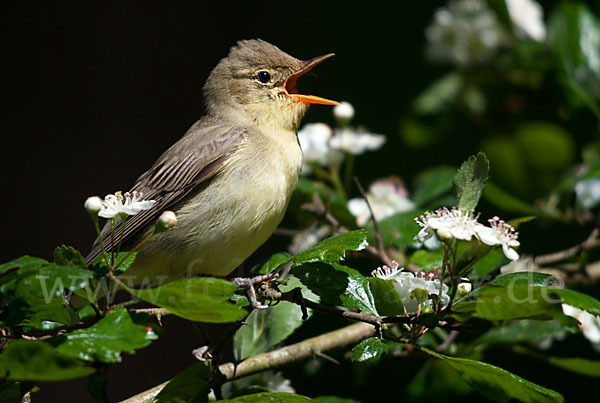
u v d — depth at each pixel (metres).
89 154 15.20
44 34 15.59
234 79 9.60
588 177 9.82
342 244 6.12
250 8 16.48
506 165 12.73
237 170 8.60
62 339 5.23
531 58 11.54
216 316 5.47
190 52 16.17
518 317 5.58
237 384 7.89
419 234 6.06
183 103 15.93
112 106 15.55
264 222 8.66
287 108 9.49
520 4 11.69
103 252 6.07
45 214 14.56
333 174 10.09
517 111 11.88
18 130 15.00
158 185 8.78
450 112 12.45
